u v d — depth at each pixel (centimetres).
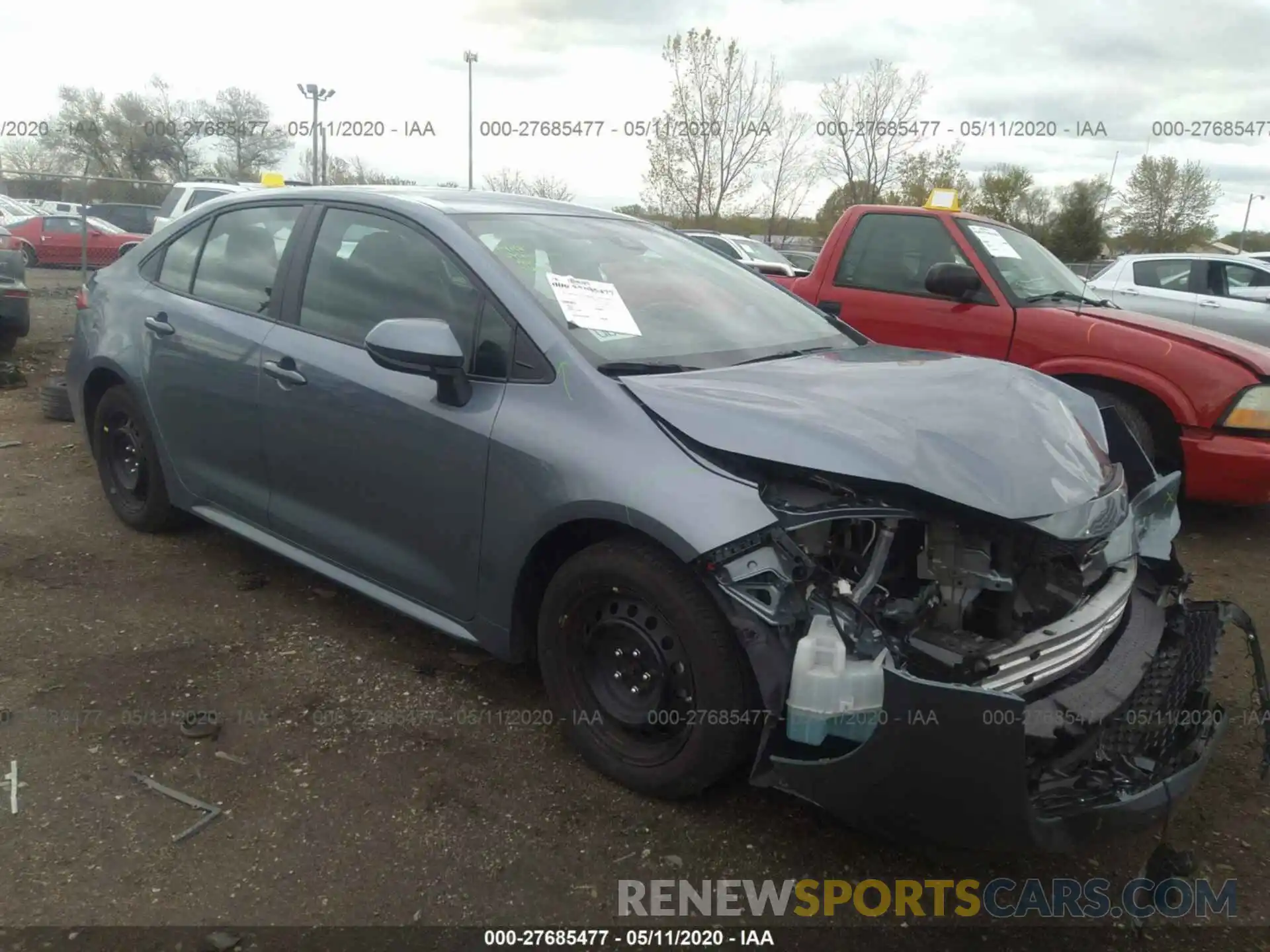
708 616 255
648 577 263
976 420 272
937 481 245
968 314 591
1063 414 303
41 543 457
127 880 246
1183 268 1067
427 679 349
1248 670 391
